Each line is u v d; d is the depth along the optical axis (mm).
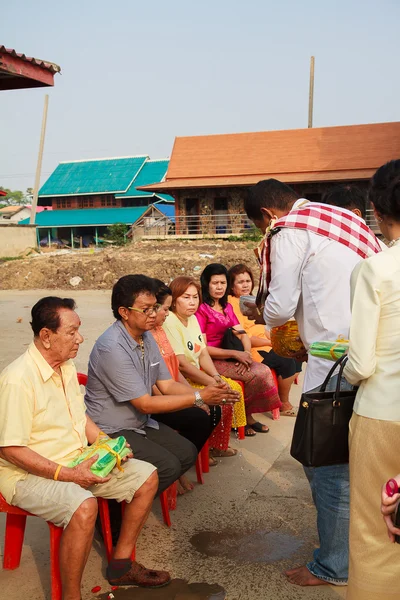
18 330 11047
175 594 3184
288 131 32312
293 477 4684
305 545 3695
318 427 2725
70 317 3066
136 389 3547
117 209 47594
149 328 3594
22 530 3385
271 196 3463
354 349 2375
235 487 4508
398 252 2369
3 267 23297
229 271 6109
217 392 3635
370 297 2346
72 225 46594
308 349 3266
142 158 50094
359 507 2451
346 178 28969
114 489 3160
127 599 3145
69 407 3279
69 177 50281
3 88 8516
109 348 3549
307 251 3133
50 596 3145
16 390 2955
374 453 2363
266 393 5445
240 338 5668
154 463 3537
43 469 2951
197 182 31453
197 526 3934
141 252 25047
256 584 3275
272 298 3225
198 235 30438
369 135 30781
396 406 2311
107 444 3148
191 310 4797
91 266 22250
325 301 3090
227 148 32625
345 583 3205
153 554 3586
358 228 3217
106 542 3354
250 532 3852
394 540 2094
